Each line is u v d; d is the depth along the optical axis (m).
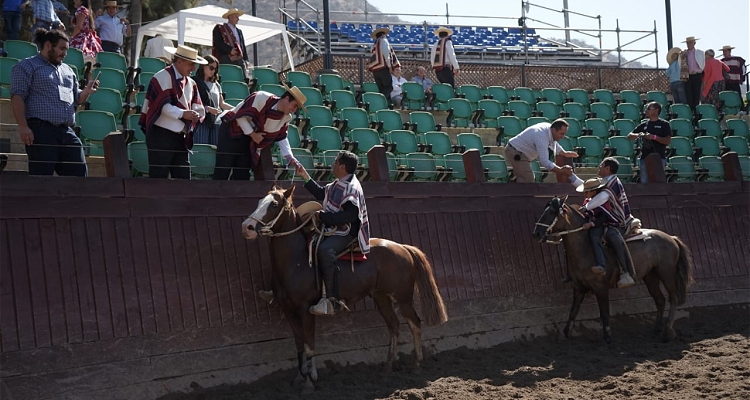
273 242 8.61
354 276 8.82
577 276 11.25
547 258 11.98
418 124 15.64
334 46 25.44
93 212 8.08
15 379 7.25
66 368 7.56
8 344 7.26
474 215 11.34
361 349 9.77
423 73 20.38
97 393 7.70
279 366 9.10
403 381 8.95
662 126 14.70
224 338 8.72
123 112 12.05
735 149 17.86
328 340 9.53
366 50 25.69
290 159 9.37
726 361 9.86
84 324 7.75
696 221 13.66
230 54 15.86
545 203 12.19
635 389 8.66
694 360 10.09
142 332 8.12
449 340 10.59
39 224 7.71
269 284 9.23
